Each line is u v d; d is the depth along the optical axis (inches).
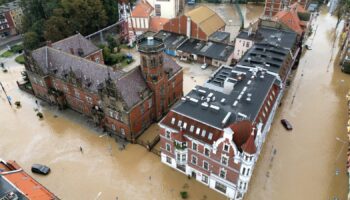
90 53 3961.6
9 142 3038.9
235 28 6053.2
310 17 5132.9
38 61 3390.7
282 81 3134.8
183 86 3956.7
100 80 3029.0
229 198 2395.4
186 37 4940.9
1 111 3531.0
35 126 3267.7
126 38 5452.8
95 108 3125.0
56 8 4906.5
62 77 3280.0
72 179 2593.5
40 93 3730.3
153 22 5482.3
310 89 3895.2
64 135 3120.1
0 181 1879.9
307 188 2480.3
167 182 2546.8
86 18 5073.8
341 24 6205.7
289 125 3159.5
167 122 2434.8
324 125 3223.4
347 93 3806.6
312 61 4633.4
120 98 2699.3
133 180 2571.4
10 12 5974.4
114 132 3107.8
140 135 3102.9
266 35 3971.5
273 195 2416.3
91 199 2407.7
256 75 2864.2
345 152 2851.9
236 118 2235.5
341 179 2564.0
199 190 2468.0
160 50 2805.1
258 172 2625.5
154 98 3097.9
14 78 4288.9
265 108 2532.0
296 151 2864.2
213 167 2319.1
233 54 4475.9
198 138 2263.8
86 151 2896.2
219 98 2518.5
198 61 4566.9
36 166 2664.9
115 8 5753.0
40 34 5064.0
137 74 2962.6
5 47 5502.0
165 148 2603.3
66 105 3572.8
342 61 4463.6
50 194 1911.9
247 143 1977.1
